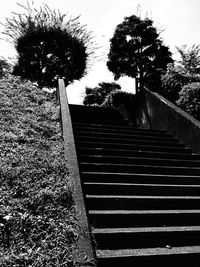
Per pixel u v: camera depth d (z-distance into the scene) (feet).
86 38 58.70
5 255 11.12
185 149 28.04
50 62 55.57
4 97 32.35
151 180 21.18
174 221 16.66
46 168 18.26
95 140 26.73
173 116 32.42
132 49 69.67
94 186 18.63
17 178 16.69
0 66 47.21
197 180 22.33
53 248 11.82
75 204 13.99
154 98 37.47
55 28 55.11
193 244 15.21
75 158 18.37
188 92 32.53
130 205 17.49
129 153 24.80
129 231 14.44
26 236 12.46
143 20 69.87
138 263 13.03
